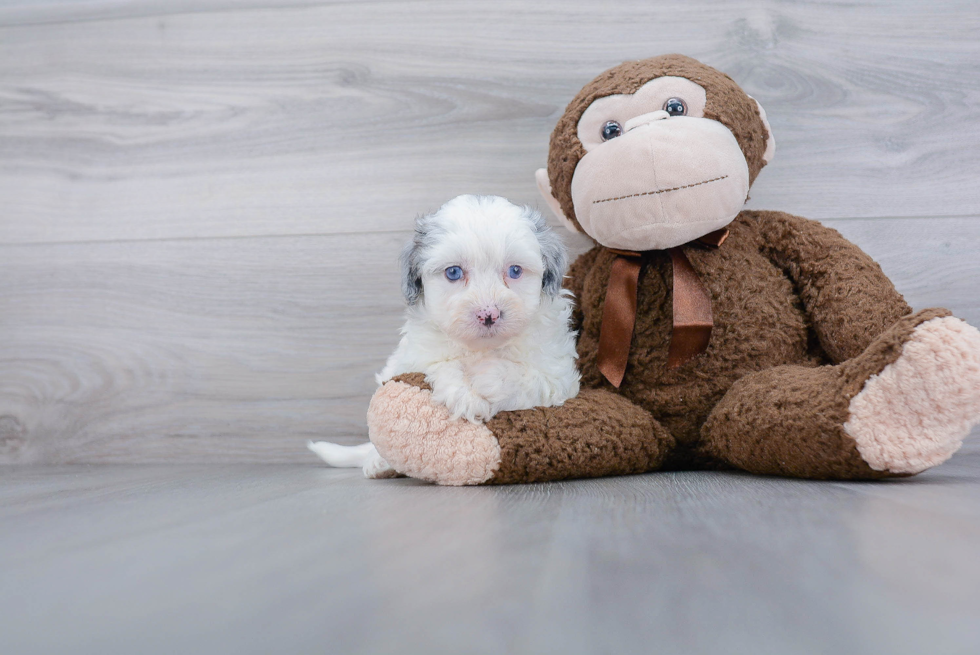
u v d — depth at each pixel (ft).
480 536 2.28
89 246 6.34
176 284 6.24
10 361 6.36
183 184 6.28
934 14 5.60
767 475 4.02
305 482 4.24
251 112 6.24
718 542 2.11
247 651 1.36
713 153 4.17
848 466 3.56
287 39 6.22
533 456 3.84
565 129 4.64
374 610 1.56
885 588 1.64
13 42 6.48
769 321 4.45
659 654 1.29
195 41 6.31
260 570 1.92
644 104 4.41
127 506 3.22
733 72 5.73
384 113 6.10
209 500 3.38
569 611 1.52
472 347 3.96
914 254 5.57
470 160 6.02
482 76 6.01
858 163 5.64
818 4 5.68
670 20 5.81
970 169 5.55
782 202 5.70
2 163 6.47
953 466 4.41
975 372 3.21
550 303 4.34
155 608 1.63
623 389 4.59
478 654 1.31
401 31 6.09
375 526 2.50
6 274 6.41
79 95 6.41
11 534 2.54
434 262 3.95
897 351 3.37
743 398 4.02
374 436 3.97
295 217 6.16
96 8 6.41
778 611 1.50
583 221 4.55
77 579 1.90
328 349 6.08
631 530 2.32
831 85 5.67
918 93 5.61
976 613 1.47
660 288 4.62
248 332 6.15
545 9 5.94
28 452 6.28
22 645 1.44
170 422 6.18
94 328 6.30
